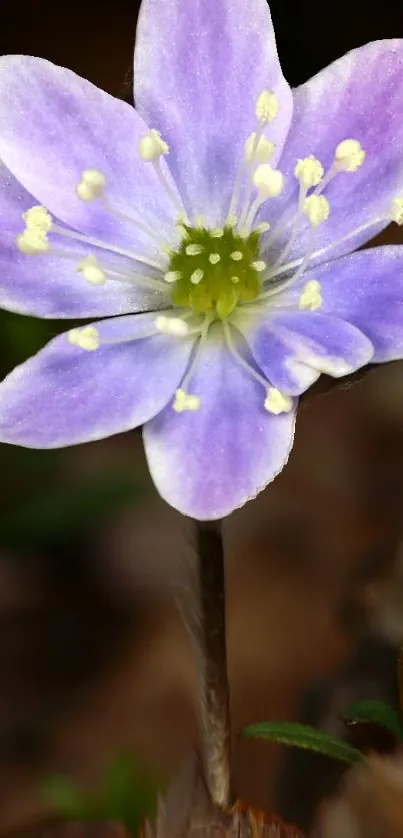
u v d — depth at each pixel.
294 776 0.14
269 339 0.11
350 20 0.21
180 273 0.12
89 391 0.11
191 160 0.12
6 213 0.12
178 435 0.11
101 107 0.12
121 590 0.16
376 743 0.12
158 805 0.12
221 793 0.12
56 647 0.16
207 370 0.11
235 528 0.16
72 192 0.12
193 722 0.15
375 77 0.11
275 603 0.16
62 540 0.16
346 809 0.13
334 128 0.12
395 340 0.11
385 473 0.17
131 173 0.12
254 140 0.12
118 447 0.16
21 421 0.11
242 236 0.12
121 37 0.22
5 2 0.22
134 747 0.15
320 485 0.17
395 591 0.15
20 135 0.11
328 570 0.16
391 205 0.11
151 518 0.16
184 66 0.12
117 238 0.12
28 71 0.12
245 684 0.15
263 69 0.12
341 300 0.11
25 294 0.11
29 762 0.15
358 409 0.18
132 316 0.12
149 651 0.16
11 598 0.16
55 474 0.16
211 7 0.12
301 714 0.15
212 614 0.11
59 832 0.12
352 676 0.14
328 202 0.12
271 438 0.11
